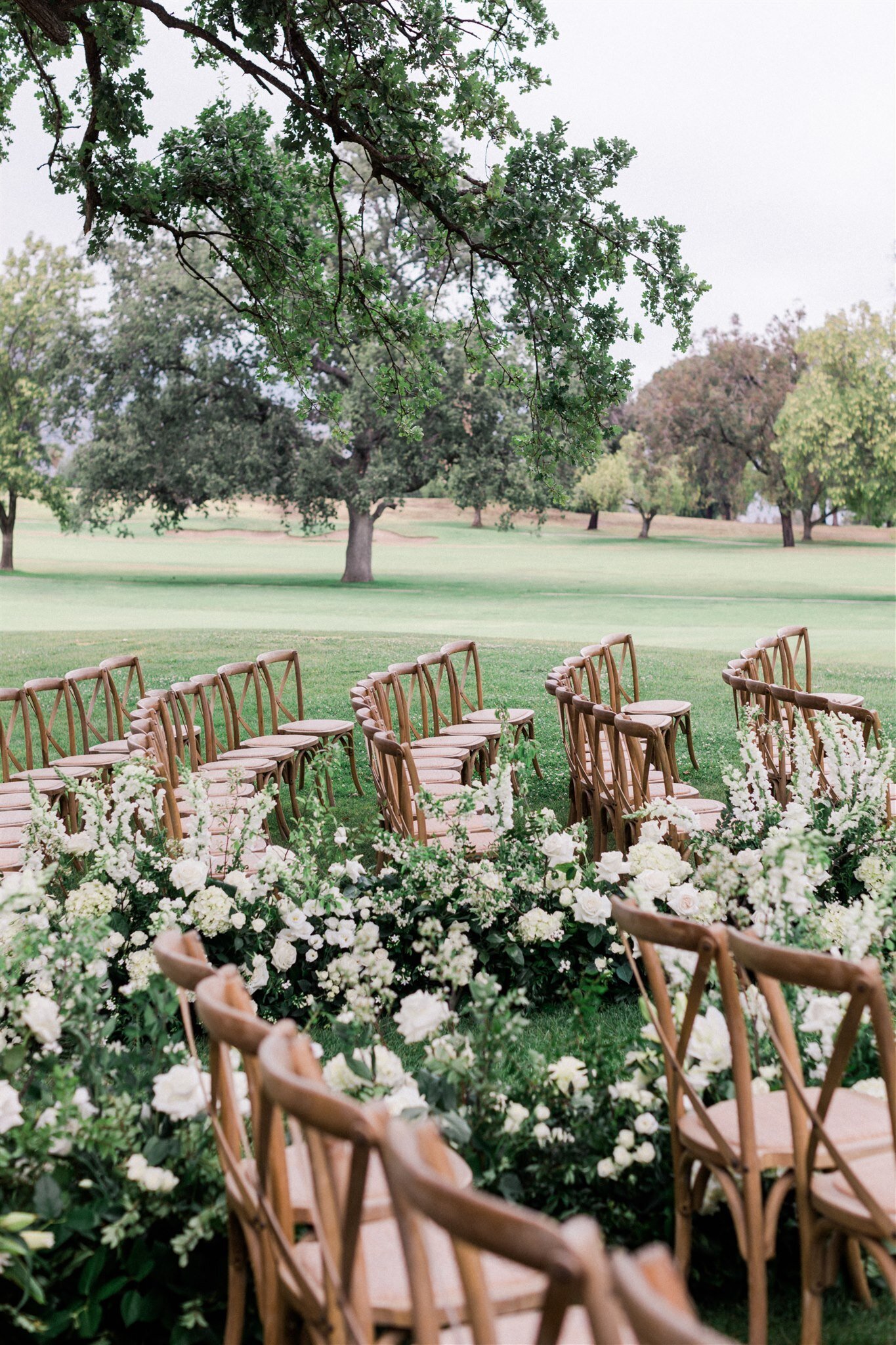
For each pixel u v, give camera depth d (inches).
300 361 508.7
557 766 403.2
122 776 188.9
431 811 206.8
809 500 2336.4
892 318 1790.1
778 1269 110.5
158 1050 117.4
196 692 322.3
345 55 403.9
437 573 1851.6
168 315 1534.2
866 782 207.0
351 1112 63.8
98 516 1631.4
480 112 414.0
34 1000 112.1
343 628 1002.7
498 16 405.1
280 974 180.1
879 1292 107.8
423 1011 111.1
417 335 495.5
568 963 182.1
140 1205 101.1
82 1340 99.3
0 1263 91.4
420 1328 57.1
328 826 319.6
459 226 434.9
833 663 711.7
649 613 1167.6
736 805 205.8
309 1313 76.1
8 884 125.5
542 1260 47.4
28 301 1724.9
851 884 196.5
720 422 2317.9
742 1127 93.3
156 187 452.1
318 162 449.7
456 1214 50.8
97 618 1119.0
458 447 1440.7
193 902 174.7
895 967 130.3
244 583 1622.8
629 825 237.8
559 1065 117.3
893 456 1759.4
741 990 127.8
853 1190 86.7
